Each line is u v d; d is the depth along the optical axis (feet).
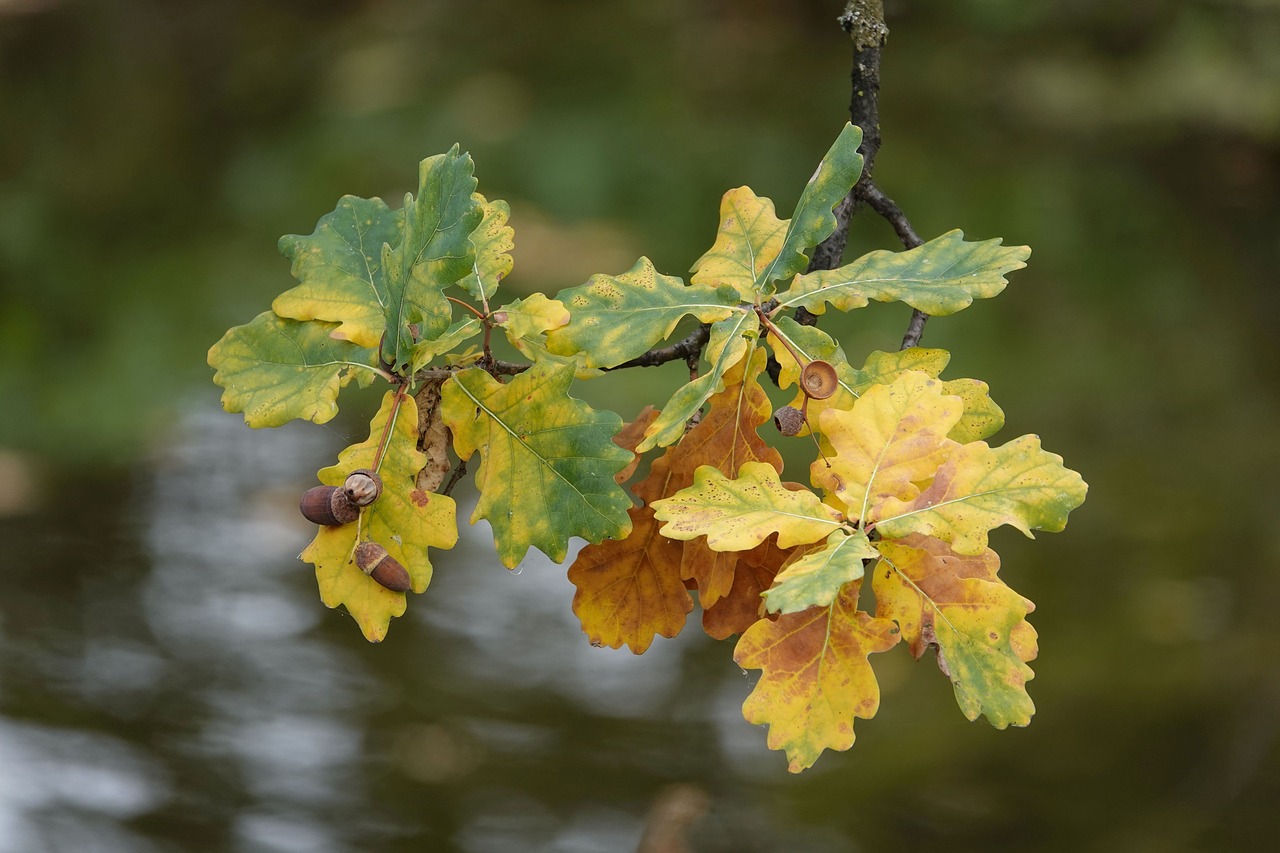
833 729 3.99
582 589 4.73
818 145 38.22
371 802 13.96
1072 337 28.27
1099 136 40.52
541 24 48.62
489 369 4.71
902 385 4.35
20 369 25.39
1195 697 15.70
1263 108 38.27
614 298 4.63
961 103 42.45
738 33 48.34
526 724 15.56
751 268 4.83
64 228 32.65
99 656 16.58
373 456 4.46
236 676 16.40
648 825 13.34
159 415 23.80
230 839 13.35
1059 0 44.86
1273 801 13.87
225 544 19.63
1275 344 28.37
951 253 4.67
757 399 4.60
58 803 13.66
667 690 16.40
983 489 4.11
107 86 44.19
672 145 37.40
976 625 4.04
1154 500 21.13
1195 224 35.32
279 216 33.99
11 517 20.03
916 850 13.32
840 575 3.77
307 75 45.14
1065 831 13.57
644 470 15.67
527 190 34.27
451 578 19.03
